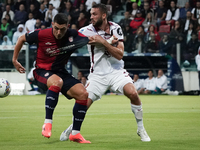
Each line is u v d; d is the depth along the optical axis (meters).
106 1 50.12
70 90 10.73
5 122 16.38
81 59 45.28
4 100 33.94
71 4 49.19
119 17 50.31
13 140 11.13
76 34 11.00
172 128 14.12
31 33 10.90
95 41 11.10
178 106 26.45
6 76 44.31
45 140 11.16
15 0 49.12
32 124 15.59
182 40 44.56
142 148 9.58
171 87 43.25
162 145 10.11
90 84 11.85
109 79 11.70
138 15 47.34
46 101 10.20
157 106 26.48
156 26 47.19
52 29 10.84
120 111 22.33
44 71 10.97
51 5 48.91
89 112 21.58
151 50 44.62
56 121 16.80
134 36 45.16
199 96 40.56
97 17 11.59
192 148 9.59
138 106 11.07
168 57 43.34
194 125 15.12
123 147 9.76
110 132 13.08
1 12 49.06
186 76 44.06
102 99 36.19
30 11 49.12
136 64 45.59
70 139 10.74
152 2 48.44
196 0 47.53
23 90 44.28
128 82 11.38
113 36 11.47
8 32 48.56
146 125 15.12
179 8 47.75
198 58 44.09
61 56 11.05
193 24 45.53
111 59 11.84
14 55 11.26
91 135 12.30
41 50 10.96
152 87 43.94
